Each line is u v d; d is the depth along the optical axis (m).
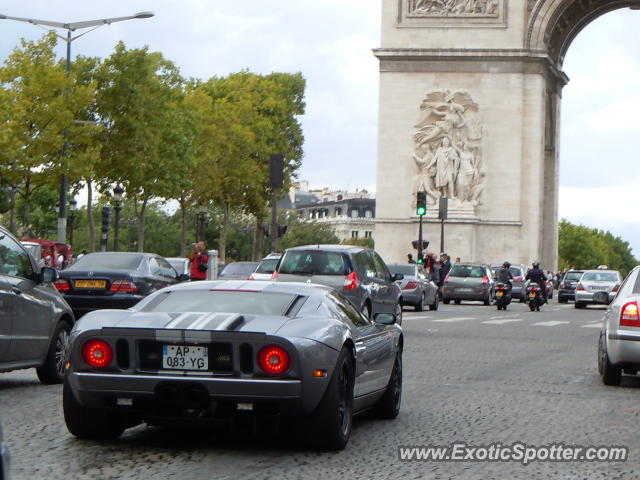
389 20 90.62
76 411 17.09
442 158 89.69
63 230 76.00
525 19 89.50
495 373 29.25
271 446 17.33
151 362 16.03
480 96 89.88
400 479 15.25
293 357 15.83
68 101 77.06
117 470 15.33
